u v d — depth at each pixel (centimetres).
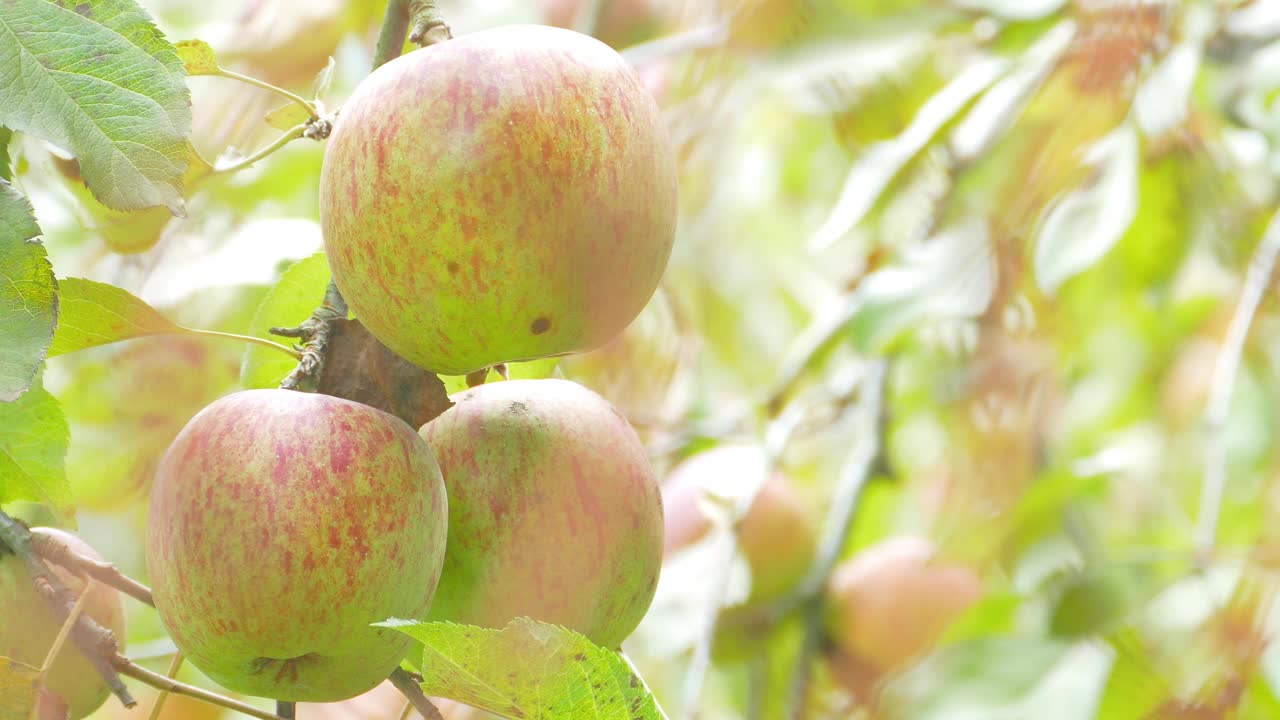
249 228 122
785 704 125
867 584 128
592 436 97
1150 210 129
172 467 93
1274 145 125
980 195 126
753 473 127
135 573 134
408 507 93
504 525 96
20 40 93
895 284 125
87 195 104
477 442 96
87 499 130
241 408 94
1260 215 130
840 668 129
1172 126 117
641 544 97
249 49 130
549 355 95
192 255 123
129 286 121
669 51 132
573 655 91
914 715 118
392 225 93
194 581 93
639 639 124
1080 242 117
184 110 93
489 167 92
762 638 128
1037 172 120
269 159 131
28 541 97
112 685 95
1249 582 117
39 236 92
